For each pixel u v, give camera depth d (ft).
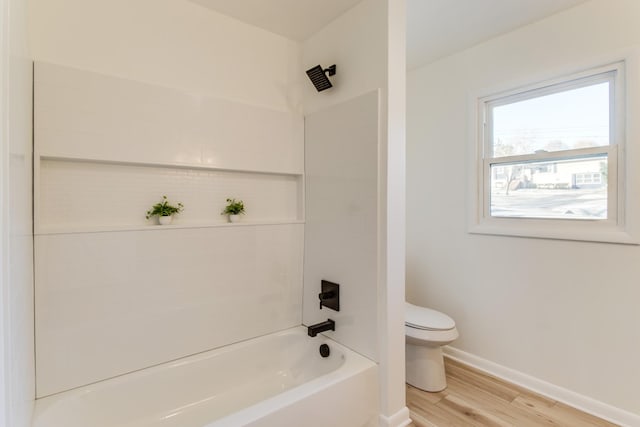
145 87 5.28
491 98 7.82
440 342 6.69
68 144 4.63
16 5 2.80
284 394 4.49
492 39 7.64
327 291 6.39
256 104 6.63
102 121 4.90
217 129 6.01
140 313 5.26
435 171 8.89
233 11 6.12
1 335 1.90
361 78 5.85
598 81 6.31
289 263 7.00
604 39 6.04
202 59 5.98
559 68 6.59
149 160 5.29
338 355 5.97
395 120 5.48
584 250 6.31
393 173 5.46
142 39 5.38
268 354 6.57
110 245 4.99
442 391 6.91
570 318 6.48
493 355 7.66
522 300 7.18
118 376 5.07
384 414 5.42
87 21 4.91
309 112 7.09
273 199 7.00
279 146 6.80
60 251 4.59
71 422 4.50
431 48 8.09
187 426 5.24
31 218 4.26
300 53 7.27
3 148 1.99
